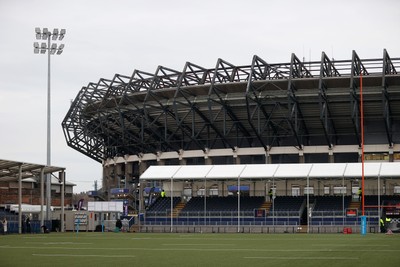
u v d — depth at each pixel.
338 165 79.06
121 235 64.06
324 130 88.38
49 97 78.06
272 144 95.00
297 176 77.56
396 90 86.88
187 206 92.44
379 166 77.31
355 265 25.30
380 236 59.41
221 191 94.50
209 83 93.81
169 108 96.38
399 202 82.81
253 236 61.12
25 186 126.50
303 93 88.31
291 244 43.53
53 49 82.81
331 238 54.56
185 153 99.50
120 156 110.19
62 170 76.25
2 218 75.12
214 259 29.27
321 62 87.00
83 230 80.94
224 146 98.19
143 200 96.25
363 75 87.38
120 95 99.81
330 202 87.12
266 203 89.31
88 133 108.56
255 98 88.75
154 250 36.84
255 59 89.50
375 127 94.06
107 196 114.00
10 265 26.05
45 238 54.72
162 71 95.94
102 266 25.61
